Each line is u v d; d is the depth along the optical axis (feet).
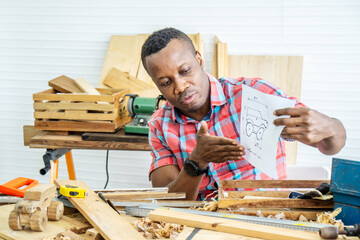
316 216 3.57
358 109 9.51
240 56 9.66
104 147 7.62
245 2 9.58
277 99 3.92
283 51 9.62
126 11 10.25
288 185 4.25
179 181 4.82
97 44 10.58
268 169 4.04
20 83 11.26
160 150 5.70
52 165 6.96
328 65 9.47
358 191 3.39
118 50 10.11
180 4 9.93
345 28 9.23
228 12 9.71
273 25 9.54
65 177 11.55
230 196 4.09
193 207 4.06
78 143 7.67
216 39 9.77
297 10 9.37
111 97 7.59
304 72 9.61
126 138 7.52
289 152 9.43
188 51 4.68
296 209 3.77
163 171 5.57
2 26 11.00
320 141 4.31
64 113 7.80
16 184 5.06
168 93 4.80
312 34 9.41
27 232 3.55
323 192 3.78
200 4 9.82
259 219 3.32
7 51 11.12
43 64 11.01
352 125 9.61
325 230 2.82
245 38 9.74
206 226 3.14
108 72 9.91
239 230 3.02
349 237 2.88
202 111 5.37
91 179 11.35
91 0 10.38
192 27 9.98
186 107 4.89
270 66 9.51
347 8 9.13
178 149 5.53
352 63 9.36
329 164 9.85
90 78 10.82
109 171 11.17
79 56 10.75
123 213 4.06
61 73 10.96
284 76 9.46
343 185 3.46
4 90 11.38
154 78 4.75
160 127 5.66
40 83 11.16
